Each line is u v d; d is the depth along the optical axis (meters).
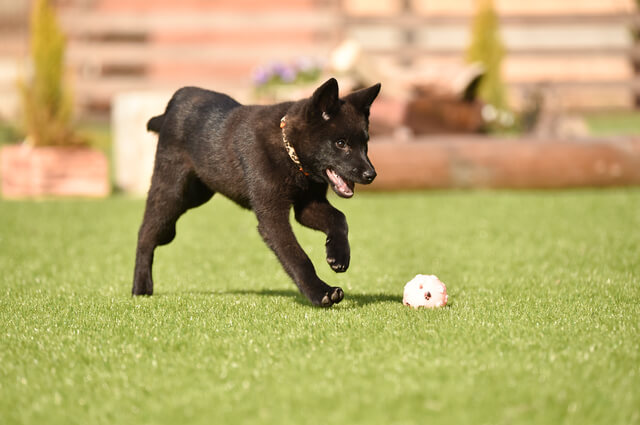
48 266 10.80
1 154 20.14
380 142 19.47
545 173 19.25
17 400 4.86
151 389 4.98
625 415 4.45
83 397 4.89
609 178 19.34
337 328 6.44
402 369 5.21
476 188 19.45
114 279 9.86
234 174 7.80
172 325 6.72
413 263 10.84
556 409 4.52
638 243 11.85
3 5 35.88
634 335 6.13
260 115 7.73
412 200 18.12
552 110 27.62
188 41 36.59
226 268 10.77
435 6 36.97
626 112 33.75
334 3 35.62
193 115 8.30
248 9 36.88
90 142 20.25
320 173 7.49
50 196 19.66
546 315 6.98
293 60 34.28
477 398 4.67
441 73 22.62
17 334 6.48
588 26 35.84
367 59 21.39
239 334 6.34
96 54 33.91
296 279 7.27
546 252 11.39
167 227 8.63
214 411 4.58
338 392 4.80
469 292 8.60
